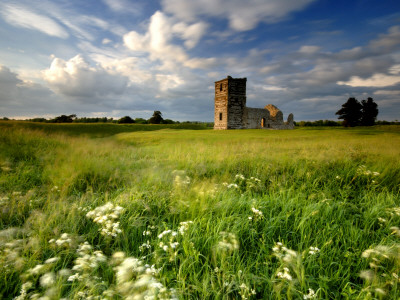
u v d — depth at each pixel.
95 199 5.32
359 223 4.56
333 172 7.96
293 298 2.63
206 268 2.99
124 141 22.78
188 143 18.09
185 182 6.29
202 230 3.89
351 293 2.67
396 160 8.73
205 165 9.09
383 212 4.64
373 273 2.72
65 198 5.30
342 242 3.78
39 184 6.73
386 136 25.08
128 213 4.43
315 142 16.48
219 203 4.74
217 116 54.12
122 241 3.71
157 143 20.88
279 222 4.21
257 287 2.76
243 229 3.95
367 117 70.56
